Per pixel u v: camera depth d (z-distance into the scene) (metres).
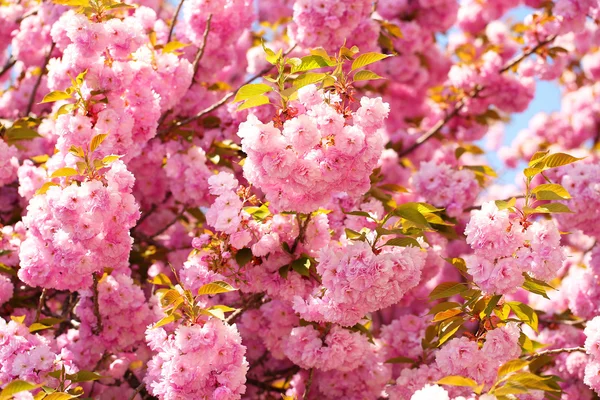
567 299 6.60
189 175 5.89
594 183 5.58
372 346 5.27
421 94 9.13
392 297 4.00
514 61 7.86
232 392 3.91
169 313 3.97
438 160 7.79
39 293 5.95
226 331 3.89
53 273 4.45
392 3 8.15
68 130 4.47
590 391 6.00
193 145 6.07
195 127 6.58
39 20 7.01
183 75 5.64
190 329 3.77
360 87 8.16
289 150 3.78
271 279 4.59
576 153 8.92
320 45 6.11
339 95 3.93
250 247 4.48
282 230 4.46
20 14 7.34
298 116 3.78
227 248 4.47
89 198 3.97
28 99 7.31
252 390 6.08
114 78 4.68
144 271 6.71
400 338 5.52
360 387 5.23
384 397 5.61
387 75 8.42
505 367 3.51
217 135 6.42
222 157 6.37
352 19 6.08
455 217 6.16
